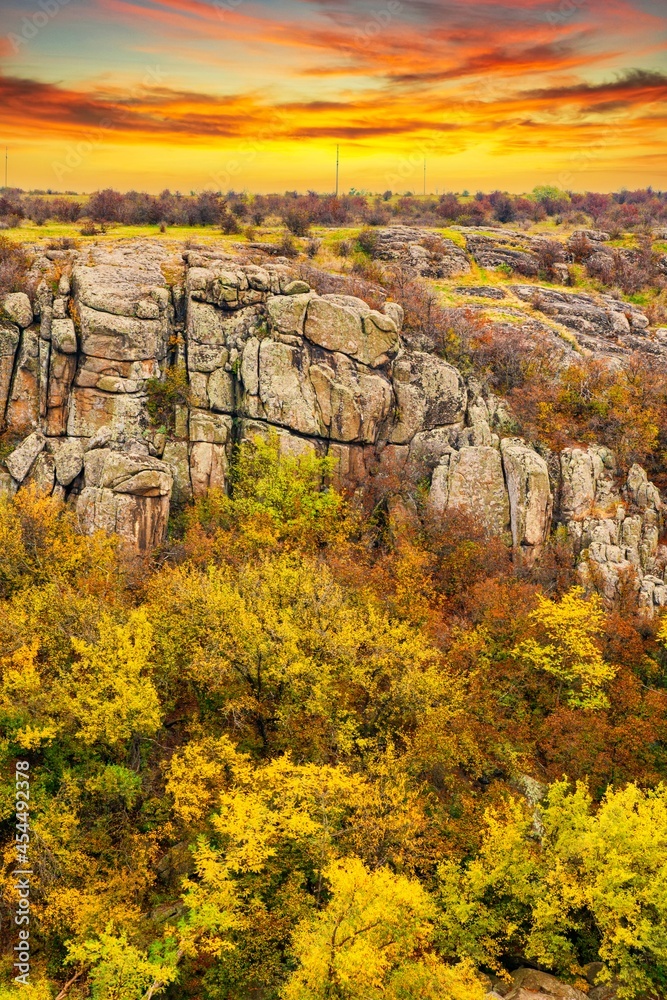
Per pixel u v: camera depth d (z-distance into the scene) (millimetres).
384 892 28719
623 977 31984
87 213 106375
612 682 49219
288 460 63469
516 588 54844
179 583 46594
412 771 39781
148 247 82625
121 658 38688
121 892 34375
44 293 67312
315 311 68250
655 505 64750
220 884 32125
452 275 103938
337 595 45875
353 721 41469
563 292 101562
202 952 34750
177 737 44812
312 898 33781
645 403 71688
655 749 46562
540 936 33938
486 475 65375
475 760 42094
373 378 68500
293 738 40875
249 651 40750
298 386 66938
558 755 44562
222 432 67062
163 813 39406
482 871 35469
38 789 37500
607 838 34531
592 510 64688
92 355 65000
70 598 43844
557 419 70562
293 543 58312
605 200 164750
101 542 54906
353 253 102188
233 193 135625
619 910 32219
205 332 68000
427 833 38375
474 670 46531
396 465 67750
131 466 61094
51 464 63656
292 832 33125
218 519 62844
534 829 39469
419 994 28250
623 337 92500
